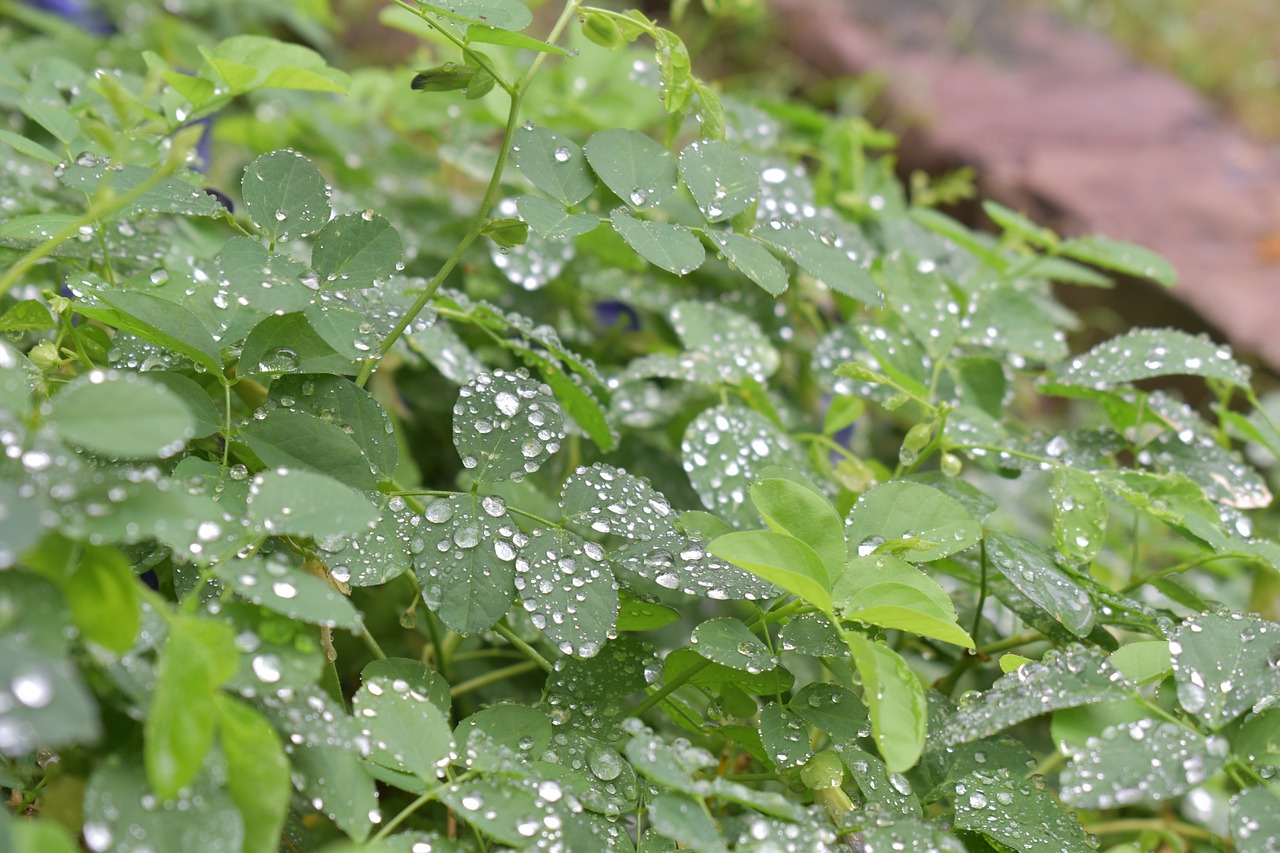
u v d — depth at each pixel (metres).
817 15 2.99
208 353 0.85
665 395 1.04
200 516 0.77
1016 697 0.83
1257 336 1.71
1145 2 3.47
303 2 1.65
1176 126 2.56
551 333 0.96
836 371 0.94
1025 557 0.89
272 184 0.86
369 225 0.86
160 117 0.97
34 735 0.72
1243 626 0.84
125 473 0.79
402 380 1.07
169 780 0.75
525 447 0.86
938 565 0.94
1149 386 1.72
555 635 0.84
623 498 0.87
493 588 0.84
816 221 0.99
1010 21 3.19
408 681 0.85
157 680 0.77
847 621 0.87
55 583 0.76
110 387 0.76
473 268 1.12
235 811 0.76
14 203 0.97
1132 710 0.83
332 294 0.85
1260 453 1.34
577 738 0.85
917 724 0.80
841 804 0.85
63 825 0.79
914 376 0.97
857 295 0.87
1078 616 0.88
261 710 0.79
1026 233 1.08
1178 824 0.95
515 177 1.15
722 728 0.88
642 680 0.87
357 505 0.80
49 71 1.00
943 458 0.95
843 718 0.86
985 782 0.85
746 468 0.94
